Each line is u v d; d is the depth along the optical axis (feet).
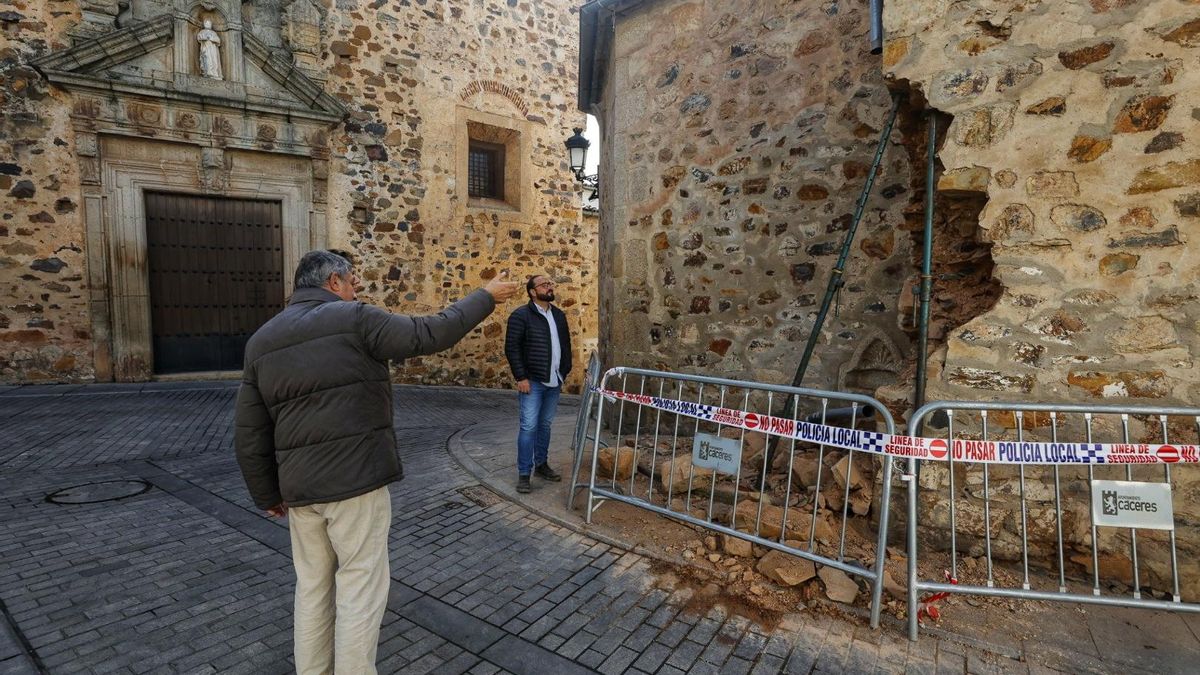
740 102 16.57
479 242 36.99
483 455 16.92
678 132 18.03
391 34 33.32
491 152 39.34
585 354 42.68
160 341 29.43
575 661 7.59
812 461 12.78
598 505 12.10
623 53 19.65
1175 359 8.79
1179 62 8.64
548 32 39.09
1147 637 8.12
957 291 11.37
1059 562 8.75
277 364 6.17
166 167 28.63
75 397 24.45
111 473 14.73
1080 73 9.21
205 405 23.99
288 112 30.40
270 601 8.83
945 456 8.41
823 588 9.23
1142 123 8.87
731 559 10.20
